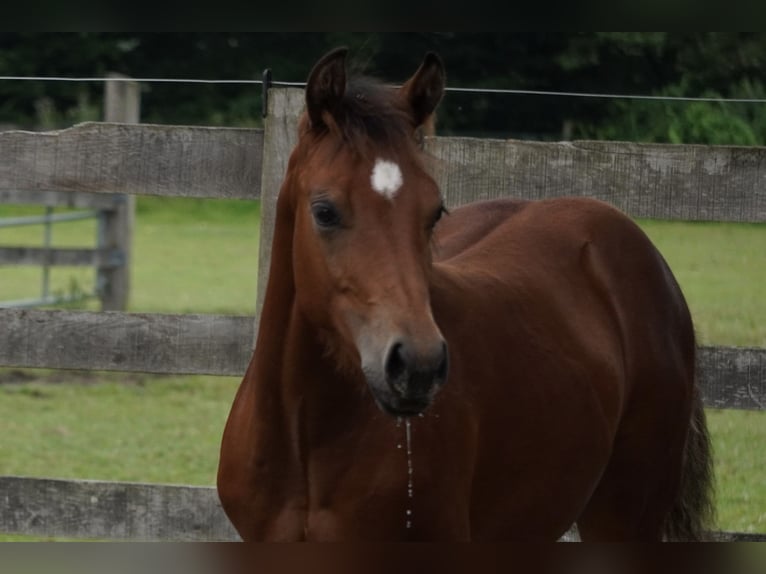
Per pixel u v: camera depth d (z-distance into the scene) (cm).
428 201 435
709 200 716
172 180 727
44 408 1256
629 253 625
